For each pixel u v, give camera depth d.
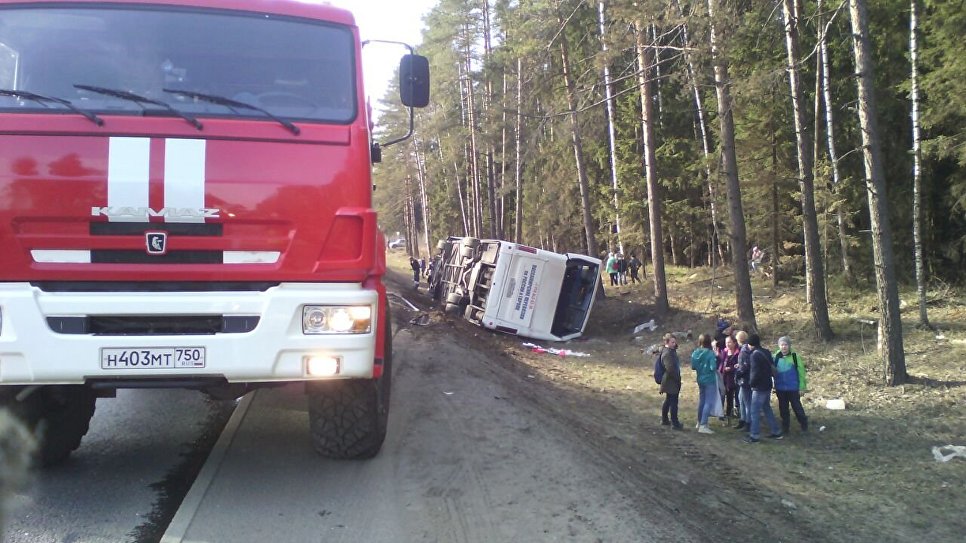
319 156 4.52
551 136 23.39
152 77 4.54
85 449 6.36
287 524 4.75
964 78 14.72
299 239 4.43
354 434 5.77
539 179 32.19
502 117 24.22
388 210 66.12
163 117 4.33
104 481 5.52
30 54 4.44
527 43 20.89
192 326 4.32
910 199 19.56
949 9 14.97
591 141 24.78
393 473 5.90
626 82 25.91
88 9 4.59
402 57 5.61
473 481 5.93
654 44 16.19
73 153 4.19
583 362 15.88
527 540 4.79
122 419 7.45
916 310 16.45
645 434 9.13
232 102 4.50
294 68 4.78
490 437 7.50
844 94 21.03
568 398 11.15
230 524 4.70
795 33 14.82
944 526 6.02
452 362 13.25
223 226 4.34
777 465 7.98
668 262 37.00
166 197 4.25
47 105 4.26
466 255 21.81
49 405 5.47
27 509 4.86
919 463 7.98
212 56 4.68
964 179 18.00
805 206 15.16
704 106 26.17
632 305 22.56
